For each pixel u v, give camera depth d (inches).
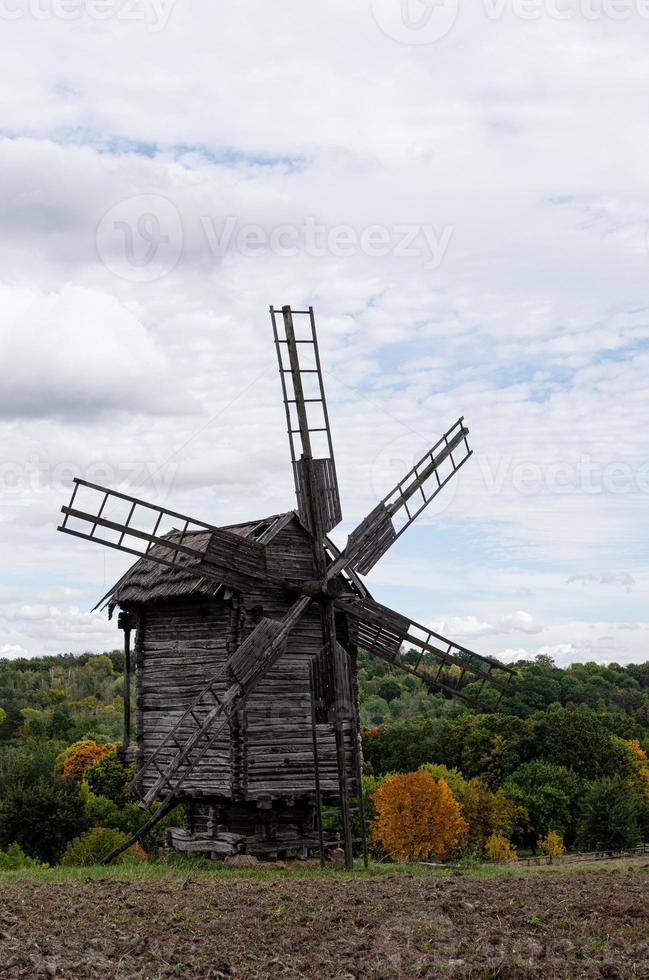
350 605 1093.8
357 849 1208.8
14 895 693.9
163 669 1107.3
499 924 632.4
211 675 1061.1
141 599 1096.2
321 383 1107.3
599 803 2522.1
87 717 5319.9
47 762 2753.4
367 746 3499.0
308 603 1059.3
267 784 1023.6
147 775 1109.1
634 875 880.9
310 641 1081.4
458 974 524.1
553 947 578.9
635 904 681.6
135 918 622.5
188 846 1096.8
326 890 756.6
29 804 2087.8
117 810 2564.0
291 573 1068.5
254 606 1043.9
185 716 976.3
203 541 1090.7
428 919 639.1
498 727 3282.5
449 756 3321.9
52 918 614.2
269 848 1073.5
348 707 1098.1
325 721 1048.8
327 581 1059.3
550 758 3129.9
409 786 2324.1
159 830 1679.4
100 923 605.6
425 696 5039.4
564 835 2824.8
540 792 2861.7
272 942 580.7
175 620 1101.7
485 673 1152.2
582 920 643.5
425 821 2288.4
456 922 640.4
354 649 1136.8
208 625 1072.2
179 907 661.9
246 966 528.7
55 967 493.7
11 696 6195.9
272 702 1041.5
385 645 1136.2
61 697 6402.6
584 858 2106.3
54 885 767.7
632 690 5221.5
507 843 2581.2
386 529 1140.5
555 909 672.4
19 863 1530.5
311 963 540.7
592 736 3144.7
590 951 570.9
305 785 1040.8
